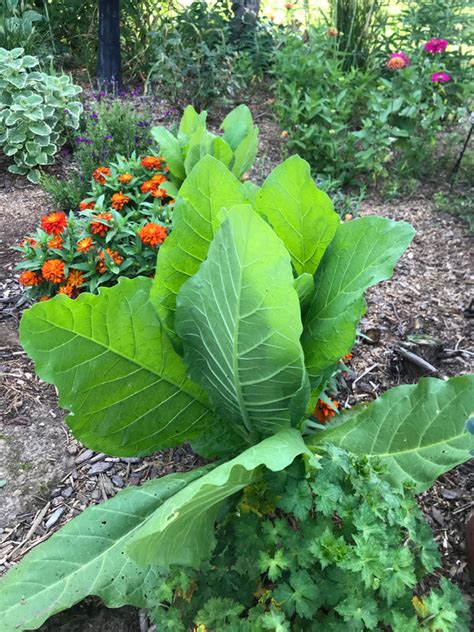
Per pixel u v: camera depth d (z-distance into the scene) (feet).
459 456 2.06
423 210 4.83
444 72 5.45
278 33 6.63
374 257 1.90
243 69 6.56
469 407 2.11
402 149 5.24
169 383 2.20
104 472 2.62
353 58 6.62
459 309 3.72
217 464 2.32
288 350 1.76
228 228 1.57
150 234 3.04
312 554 1.72
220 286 1.73
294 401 1.92
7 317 3.54
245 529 1.81
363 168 5.23
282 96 5.58
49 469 2.63
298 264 2.12
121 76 6.78
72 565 2.02
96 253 3.20
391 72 6.28
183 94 6.42
